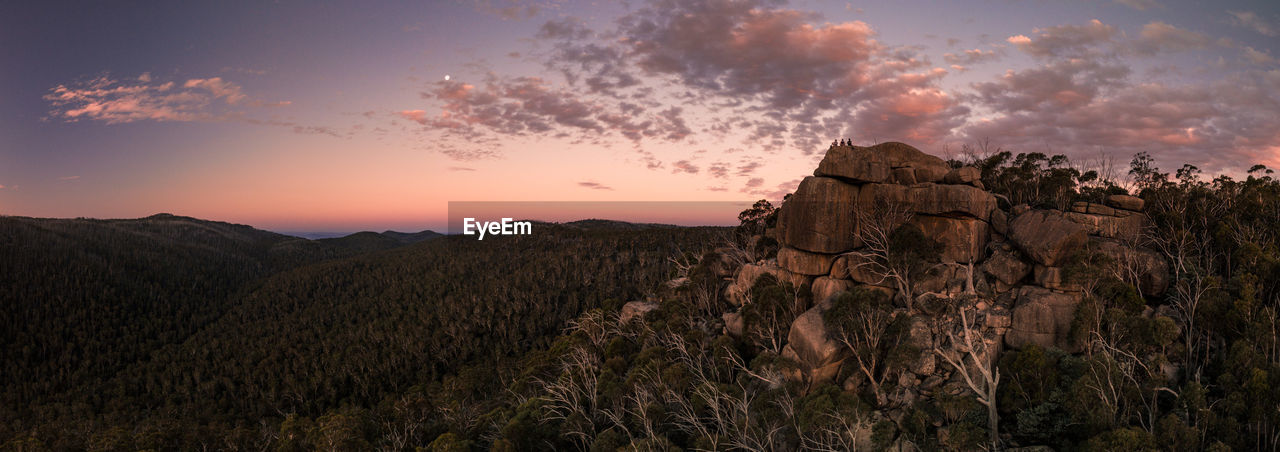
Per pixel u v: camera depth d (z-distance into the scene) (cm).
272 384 14988
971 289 4278
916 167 4959
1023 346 3653
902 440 3469
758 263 6234
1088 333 3631
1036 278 4209
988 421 3388
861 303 4138
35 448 8281
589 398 5084
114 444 6881
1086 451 2797
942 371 3884
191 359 19075
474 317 16325
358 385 14688
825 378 4203
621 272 17312
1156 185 5306
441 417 6881
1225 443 2733
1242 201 4528
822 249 4950
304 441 5856
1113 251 4184
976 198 4531
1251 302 3350
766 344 5041
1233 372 3077
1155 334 3434
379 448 5731
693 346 5216
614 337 6612
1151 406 3158
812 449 3544
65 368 19150
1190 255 4369
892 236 4609
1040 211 4506
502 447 4169
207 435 7488
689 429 4178
